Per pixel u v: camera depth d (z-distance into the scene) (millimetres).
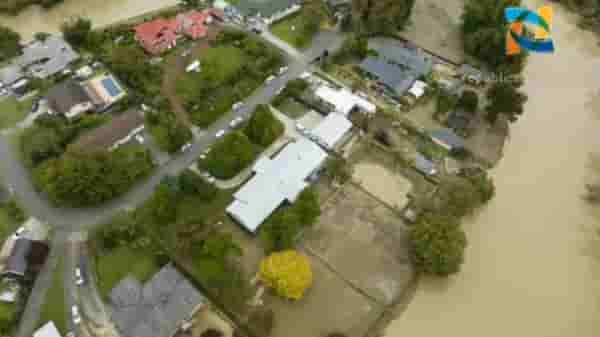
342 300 60156
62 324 54469
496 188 76250
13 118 77875
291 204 69125
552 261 67438
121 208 66562
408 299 61562
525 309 61906
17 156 72500
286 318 57781
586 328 60406
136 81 84500
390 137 80688
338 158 75312
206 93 83875
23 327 53938
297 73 91312
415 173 75750
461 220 71562
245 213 65625
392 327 58719
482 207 73688
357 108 84938
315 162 73188
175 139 73125
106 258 60594
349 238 66500
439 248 60438
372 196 71875
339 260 64000
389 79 88688
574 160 82062
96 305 56312
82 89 79938
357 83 89938
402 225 68562
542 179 78375
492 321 60438
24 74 84250
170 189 66562
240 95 84062
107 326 54625
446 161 78000
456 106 86562
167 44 91875
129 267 60031
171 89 84750
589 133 87375
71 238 62562
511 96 79938
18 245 58875
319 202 70625
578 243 69812
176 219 65500
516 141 84438
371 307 59906
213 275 59750
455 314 60875
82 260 60406
